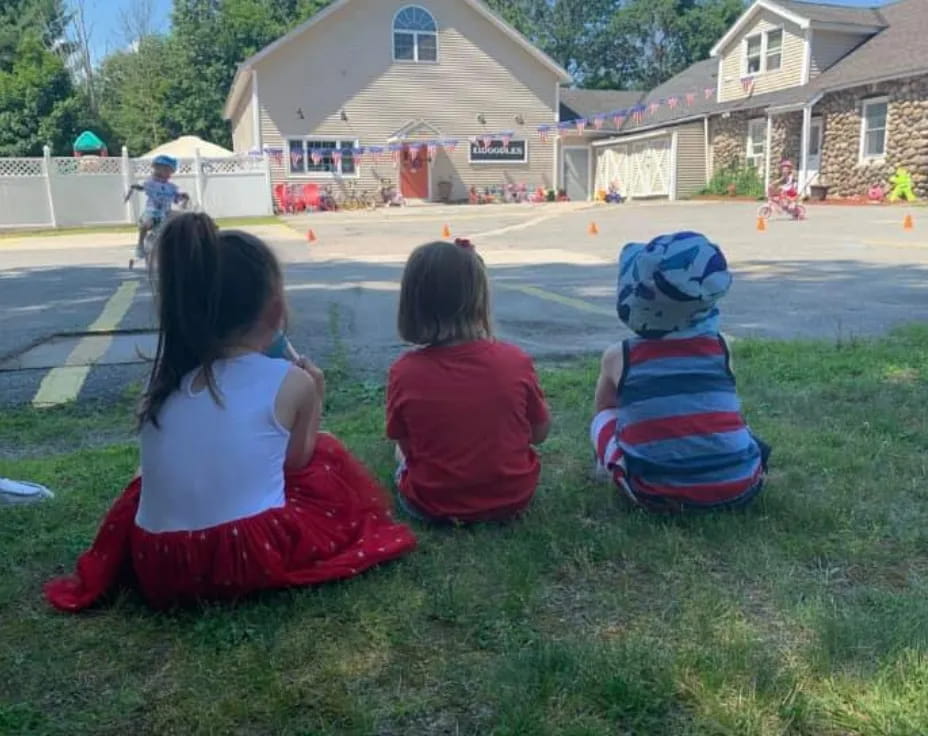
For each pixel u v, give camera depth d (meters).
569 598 2.30
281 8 40.88
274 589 2.30
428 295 2.73
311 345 6.02
